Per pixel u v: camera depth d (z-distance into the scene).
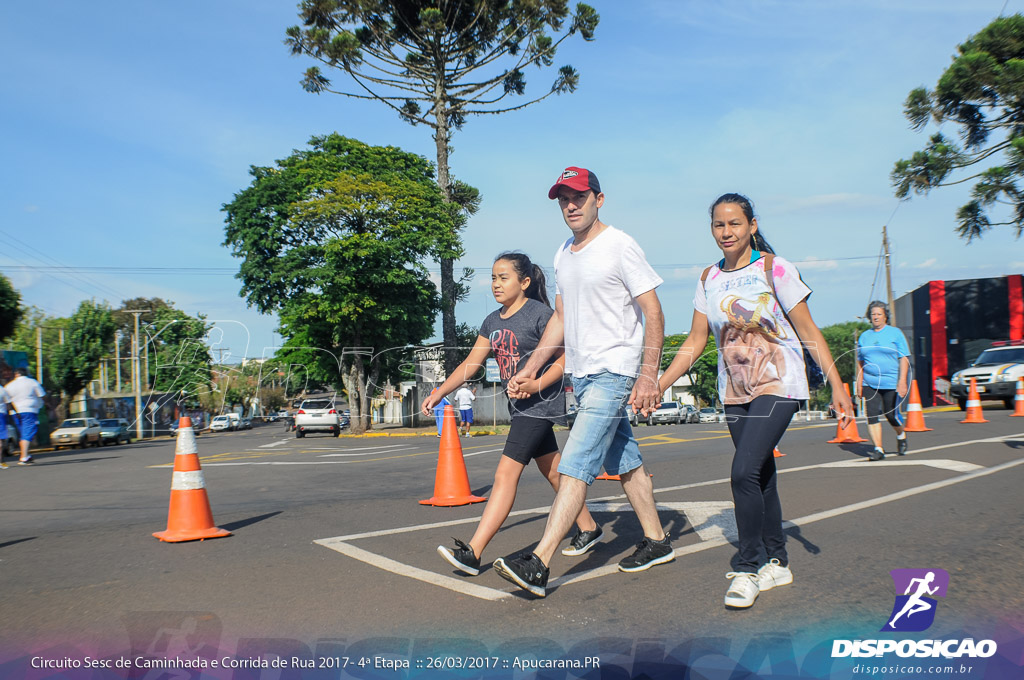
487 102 29.67
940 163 27.52
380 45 28.50
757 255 3.61
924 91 27.50
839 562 3.96
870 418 8.27
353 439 26.61
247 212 35.19
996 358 19.66
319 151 37.59
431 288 37.03
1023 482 6.30
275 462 12.55
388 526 5.54
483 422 30.64
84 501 7.91
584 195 3.75
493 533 3.97
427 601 3.54
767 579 3.52
